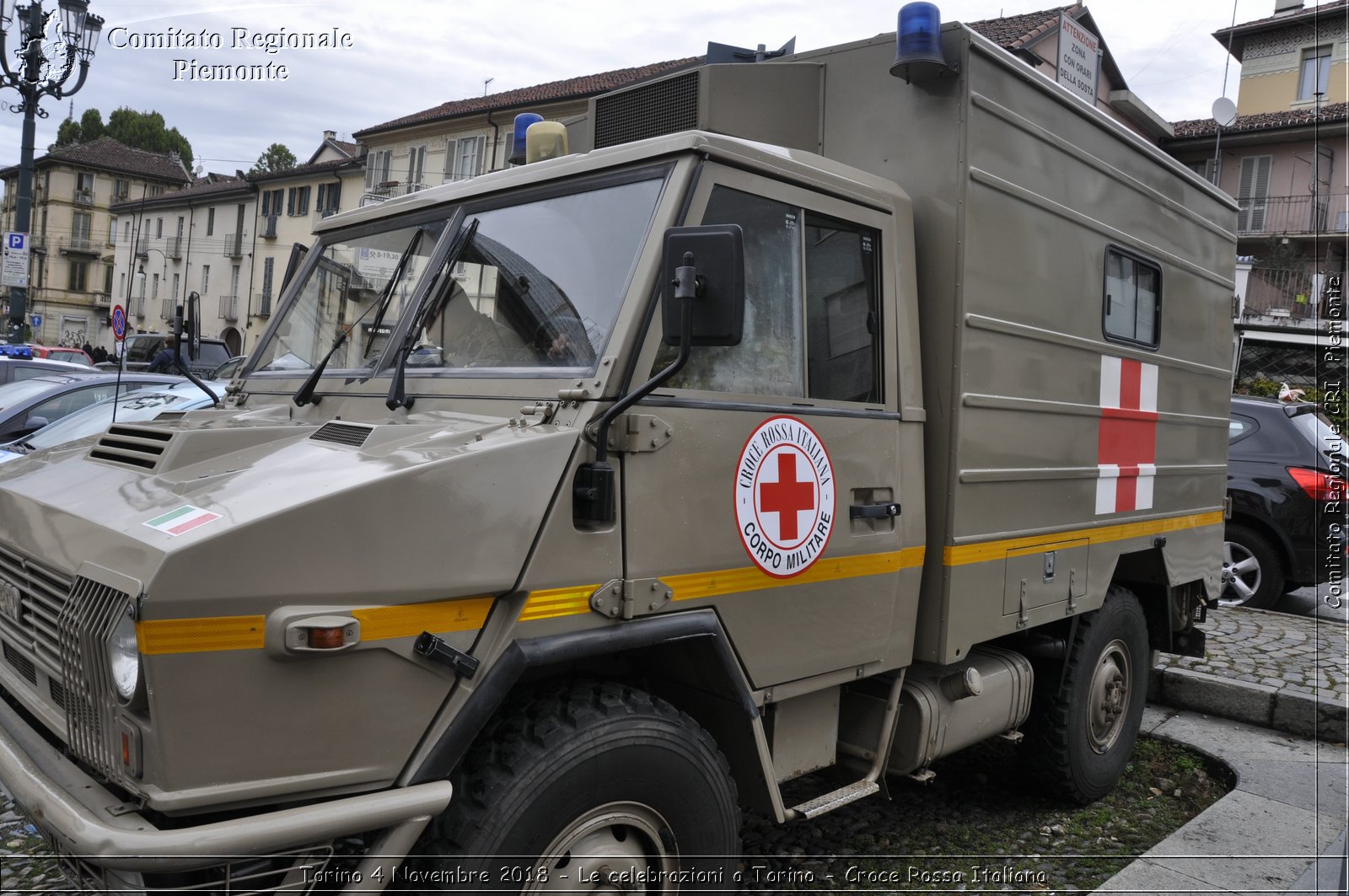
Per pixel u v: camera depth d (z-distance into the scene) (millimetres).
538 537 2502
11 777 2379
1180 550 5469
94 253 61812
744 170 3012
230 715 2107
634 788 2672
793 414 3121
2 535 2885
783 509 3078
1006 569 3949
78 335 61562
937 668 3924
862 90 3904
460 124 33688
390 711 2309
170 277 49375
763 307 3086
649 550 2711
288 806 2209
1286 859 4016
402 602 2297
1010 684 4223
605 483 2555
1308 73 32812
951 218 3645
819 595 3209
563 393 2674
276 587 2137
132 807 2156
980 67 3717
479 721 2389
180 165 65125
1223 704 6090
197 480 2514
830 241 3342
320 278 3883
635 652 3025
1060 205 4242
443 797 2324
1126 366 4824
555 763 2520
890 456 3488
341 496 2223
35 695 2639
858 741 3672
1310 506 8922
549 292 2973
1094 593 4602
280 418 3350
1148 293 5098
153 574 2029
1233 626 8031
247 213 44844
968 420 3678
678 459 2783
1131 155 4859
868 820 4582
